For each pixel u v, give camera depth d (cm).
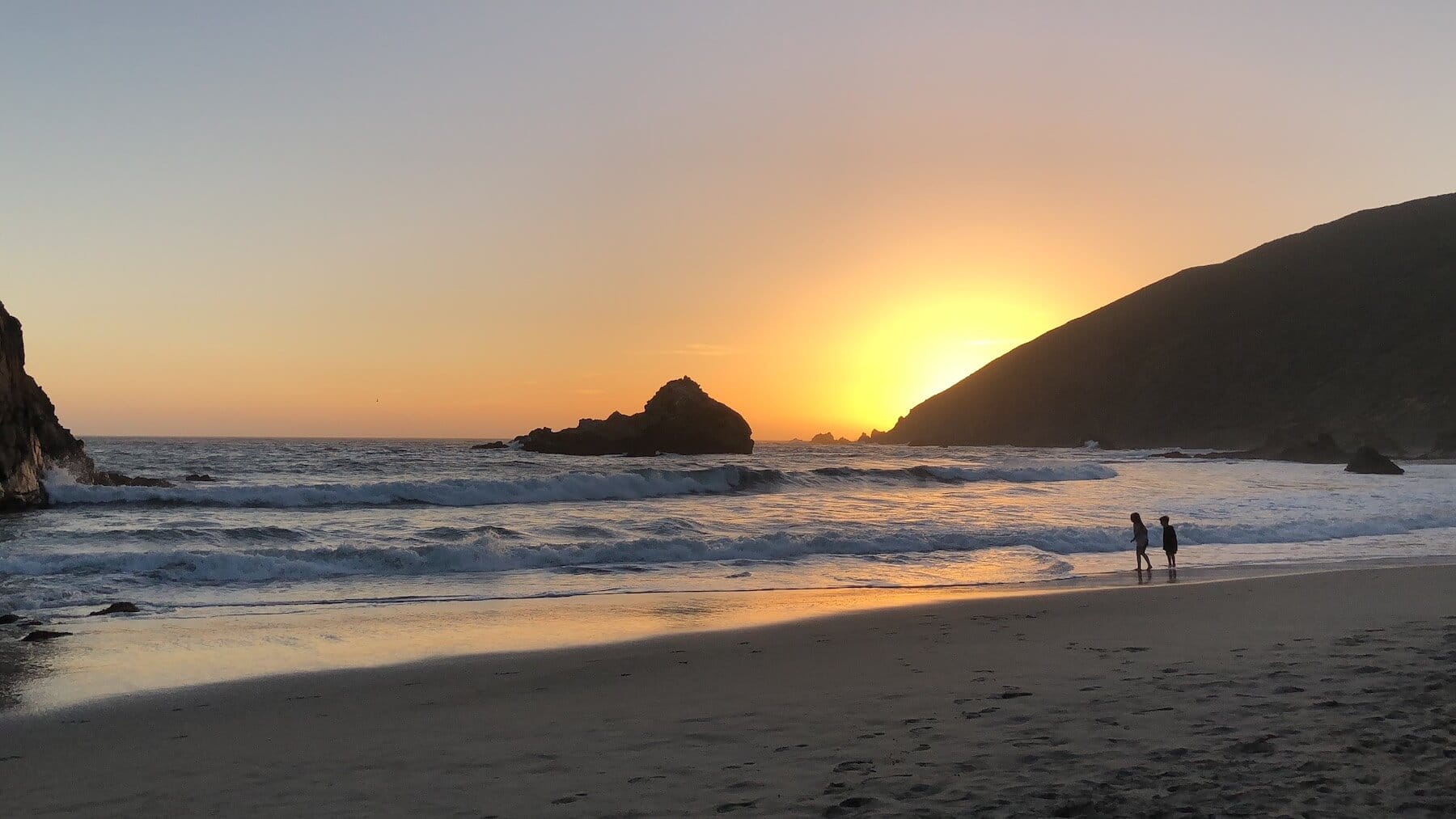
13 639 1199
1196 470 6556
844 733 673
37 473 3125
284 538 2203
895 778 555
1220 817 459
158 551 1988
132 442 14438
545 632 1231
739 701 806
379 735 740
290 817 545
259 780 625
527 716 786
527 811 532
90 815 565
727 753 638
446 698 873
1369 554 2112
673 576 1795
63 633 1230
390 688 921
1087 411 15400
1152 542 2333
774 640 1123
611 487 3631
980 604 1371
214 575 1719
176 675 991
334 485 3244
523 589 1628
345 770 643
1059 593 1508
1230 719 646
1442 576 1575
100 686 945
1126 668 863
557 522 2566
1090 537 2331
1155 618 1177
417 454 8362
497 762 644
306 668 1023
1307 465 7506
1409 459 8888
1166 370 15012
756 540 2109
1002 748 607
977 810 489
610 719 761
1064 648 988
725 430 9850
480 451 9438
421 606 1461
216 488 3203
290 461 6756
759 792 544
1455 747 553
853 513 2931
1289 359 13562
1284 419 12388
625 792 559
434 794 577
